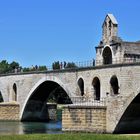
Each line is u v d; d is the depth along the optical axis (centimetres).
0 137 6469
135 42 10519
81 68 10606
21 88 13650
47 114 14075
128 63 8900
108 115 8906
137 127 9081
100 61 10650
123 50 10150
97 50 10794
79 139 6247
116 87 9569
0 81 14775
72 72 11012
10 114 13712
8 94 14312
